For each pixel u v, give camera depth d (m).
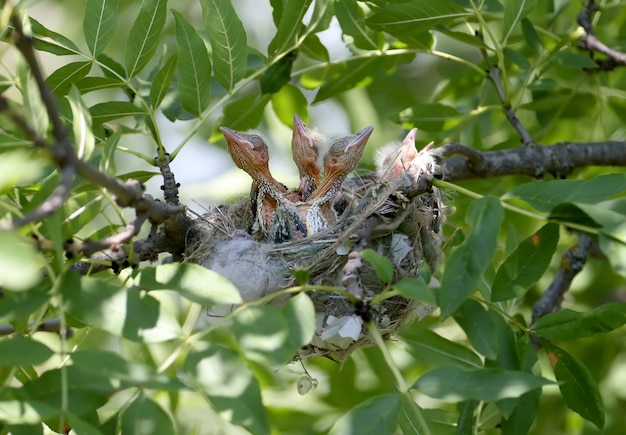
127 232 4.84
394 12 6.99
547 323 5.68
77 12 11.15
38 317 5.16
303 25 7.93
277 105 8.80
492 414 6.40
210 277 4.62
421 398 8.59
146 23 6.27
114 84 6.38
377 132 10.89
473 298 5.57
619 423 8.82
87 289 4.39
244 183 10.23
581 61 8.02
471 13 7.16
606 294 9.79
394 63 8.73
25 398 4.21
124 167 11.10
